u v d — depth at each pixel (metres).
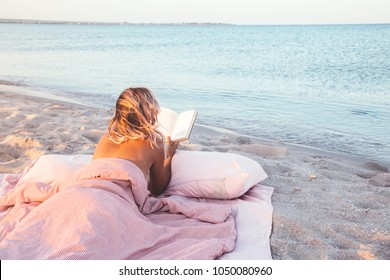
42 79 12.00
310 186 3.76
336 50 21.89
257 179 3.53
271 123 6.71
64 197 2.44
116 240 2.34
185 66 15.93
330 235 2.89
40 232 2.31
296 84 11.16
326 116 7.19
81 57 19.61
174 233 2.65
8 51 22.08
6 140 4.82
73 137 5.07
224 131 6.16
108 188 2.59
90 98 8.97
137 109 2.84
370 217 3.15
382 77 12.12
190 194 3.34
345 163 4.70
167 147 3.33
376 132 6.16
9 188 3.49
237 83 11.42
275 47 26.36
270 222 3.01
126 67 15.45
